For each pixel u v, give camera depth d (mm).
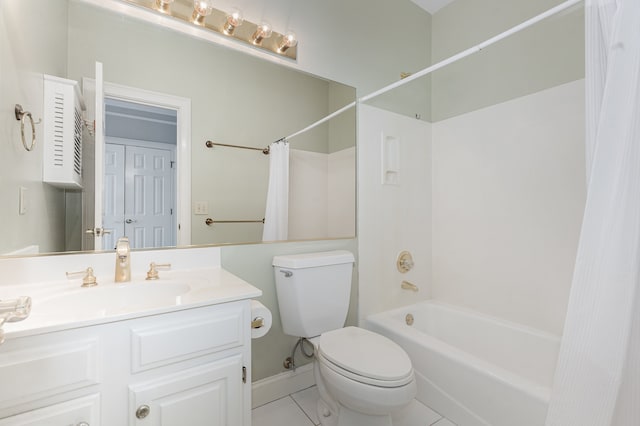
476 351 1894
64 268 1096
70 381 708
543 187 1705
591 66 1056
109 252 1189
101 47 1200
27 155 1003
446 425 1384
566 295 1608
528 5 1786
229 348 949
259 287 1583
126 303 1055
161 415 822
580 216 1565
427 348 1511
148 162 1303
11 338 645
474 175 2051
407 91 2199
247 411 982
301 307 1502
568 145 1607
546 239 1690
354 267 1911
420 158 2262
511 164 1851
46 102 1068
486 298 1979
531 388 1133
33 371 669
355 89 1946
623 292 881
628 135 900
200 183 1433
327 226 1824
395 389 1082
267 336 1603
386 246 2062
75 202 1134
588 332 938
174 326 847
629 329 869
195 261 1389
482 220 2002
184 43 1393
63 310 933
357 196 1936
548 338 1577
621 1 941
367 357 1221
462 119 2133
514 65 1843
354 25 1956
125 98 1253
